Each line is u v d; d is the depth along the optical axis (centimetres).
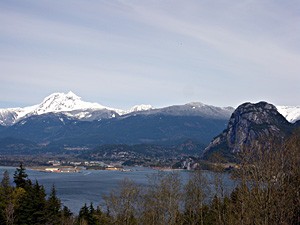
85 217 8200
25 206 7569
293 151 3956
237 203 4647
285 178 3900
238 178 4588
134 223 6362
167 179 6975
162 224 6003
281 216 3631
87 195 15850
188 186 6197
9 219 7462
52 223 7881
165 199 6047
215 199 5797
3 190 8300
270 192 3709
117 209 6384
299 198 3816
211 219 5803
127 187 7331
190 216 6003
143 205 6366
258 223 3706
